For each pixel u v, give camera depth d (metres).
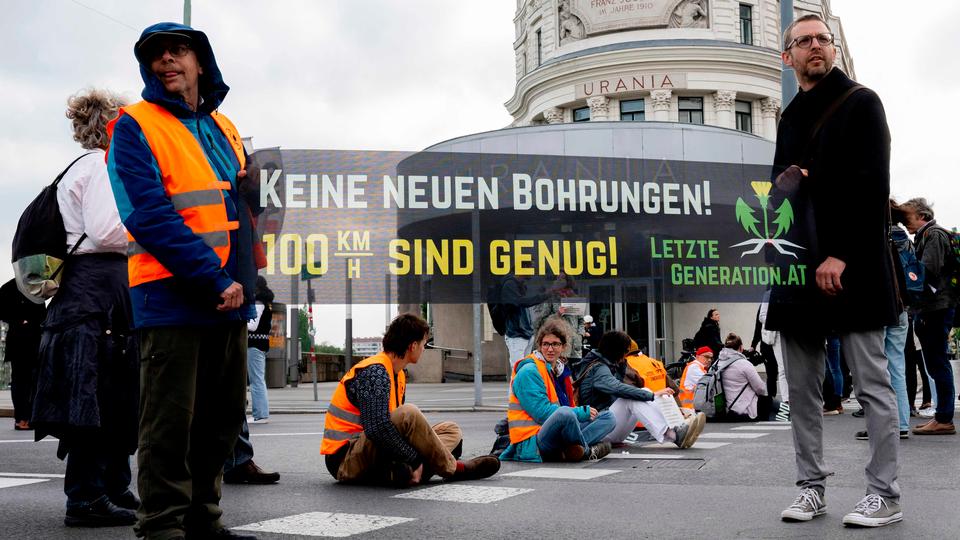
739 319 24.97
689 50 35.34
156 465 3.20
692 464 6.32
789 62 4.39
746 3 37.19
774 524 3.93
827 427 9.09
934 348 7.79
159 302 3.20
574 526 3.98
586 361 7.92
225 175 3.46
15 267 4.14
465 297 5.50
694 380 11.09
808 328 4.16
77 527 4.15
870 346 4.02
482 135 19.47
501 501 4.71
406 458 5.29
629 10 36.12
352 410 5.56
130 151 3.20
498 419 11.70
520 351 10.38
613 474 5.81
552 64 37.25
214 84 3.51
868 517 3.82
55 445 8.19
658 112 35.56
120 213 3.19
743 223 5.65
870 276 4.03
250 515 4.37
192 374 3.24
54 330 4.11
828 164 4.14
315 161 5.11
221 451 3.47
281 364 22.88
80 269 4.18
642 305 23.50
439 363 27.56
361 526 4.02
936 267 7.66
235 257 3.45
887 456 3.92
